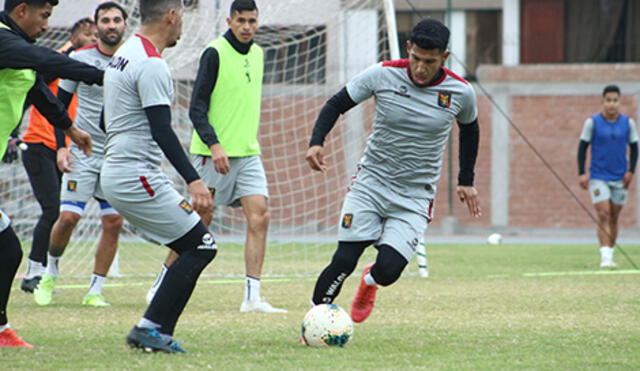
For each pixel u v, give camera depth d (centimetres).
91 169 2394
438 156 1778
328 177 5781
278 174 5847
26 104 1666
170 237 1467
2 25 1438
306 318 1585
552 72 6950
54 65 1449
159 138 1417
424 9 7000
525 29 7081
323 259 4053
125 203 1460
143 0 1498
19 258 1512
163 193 1460
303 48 5462
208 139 2047
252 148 2225
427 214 1783
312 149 1697
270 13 3681
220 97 2198
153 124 1419
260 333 1753
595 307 2239
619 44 7019
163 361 1374
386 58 4972
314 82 5547
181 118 4278
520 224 6956
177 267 1460
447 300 2398
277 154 5831
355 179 1794
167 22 1500
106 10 2320
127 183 1449
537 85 6956
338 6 4194
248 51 2247
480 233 6944
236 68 2206
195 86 2138
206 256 1474
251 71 2239
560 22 7069
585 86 6925
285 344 1598
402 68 1716
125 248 4631
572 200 6900
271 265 3731
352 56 4962
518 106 6988
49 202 2458
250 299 2166
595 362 1416
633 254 4466
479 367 1362
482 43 7106
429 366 1366
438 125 1725
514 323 1927
